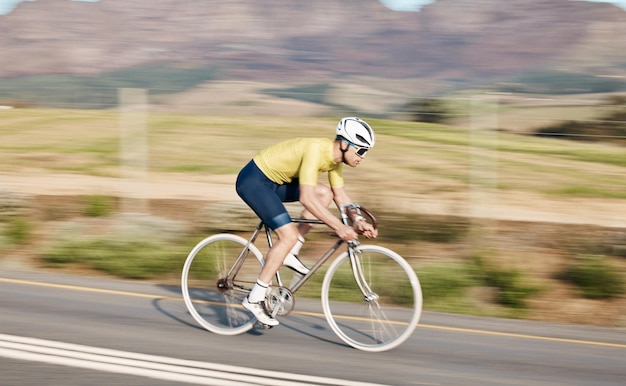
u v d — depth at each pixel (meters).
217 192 11.33
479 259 7.74
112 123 18.70
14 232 9.00
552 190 11.42
